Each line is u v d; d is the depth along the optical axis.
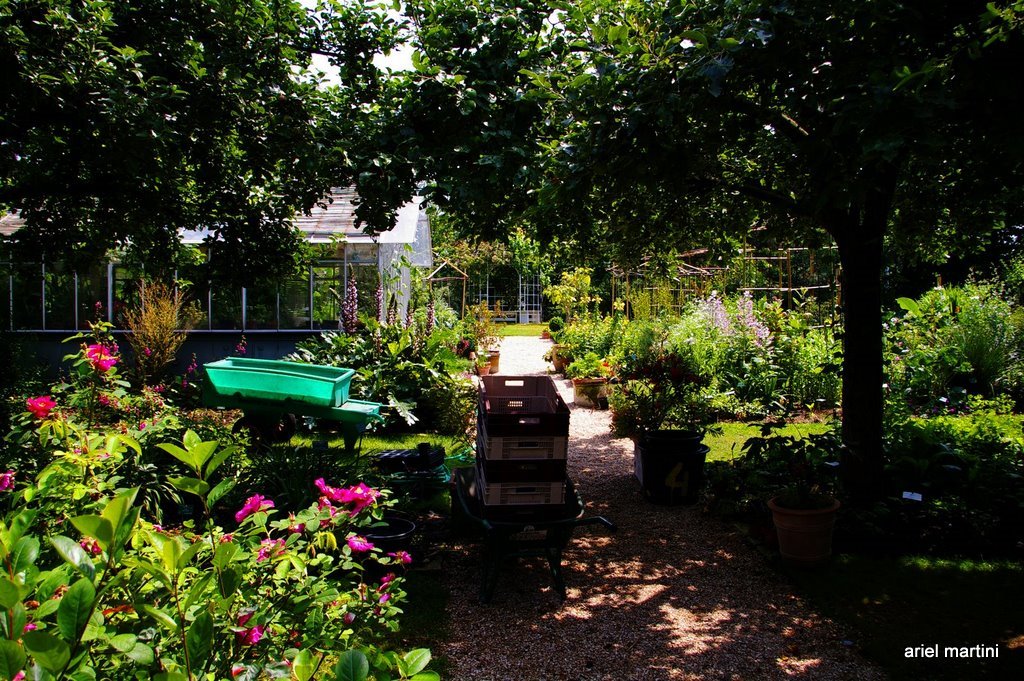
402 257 12.71
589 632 3.86
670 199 5.59
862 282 5.34
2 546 1.31
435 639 3.75
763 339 11.16
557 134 5.07
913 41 3.60
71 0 4.44
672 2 4.21
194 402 10.18
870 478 5.36
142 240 6.21
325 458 5.09
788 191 6.05
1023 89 3.14
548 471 4.27
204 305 11.44
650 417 7.16
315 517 2.07
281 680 1.53
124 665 1.50
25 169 4.98
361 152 5.02
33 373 10.09
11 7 4.16
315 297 11.55
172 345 10.74
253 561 1.87
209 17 5.21
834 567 4.66
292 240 6.54
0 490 2.11
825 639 3.75
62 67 4.22
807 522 4.57
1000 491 5.27
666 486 6.20
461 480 5.07
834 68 3.60
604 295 23.97
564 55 4.89
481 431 4.71
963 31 3.49
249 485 4.80
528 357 19.39
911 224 6.14
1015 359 10.15
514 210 5.38
